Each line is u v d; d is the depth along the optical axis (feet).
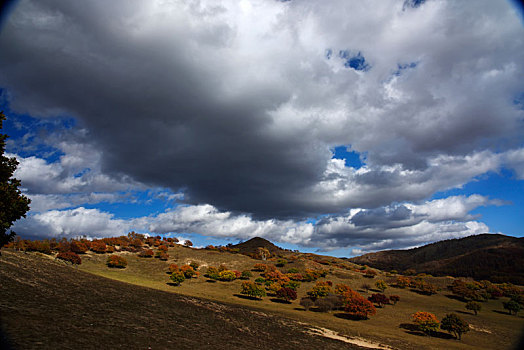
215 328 103.14
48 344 53.98
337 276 407.44
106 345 61.26
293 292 251.19
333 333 135.44
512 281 519.60
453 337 181.06
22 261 136.87
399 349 123.75
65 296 96.78
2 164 92.84
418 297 321.93
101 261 360.89
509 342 176.35
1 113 92.63
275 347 93.56
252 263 437.99
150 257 422.41
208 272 336.70
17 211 94.27
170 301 137.39
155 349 66.39
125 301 113.50
